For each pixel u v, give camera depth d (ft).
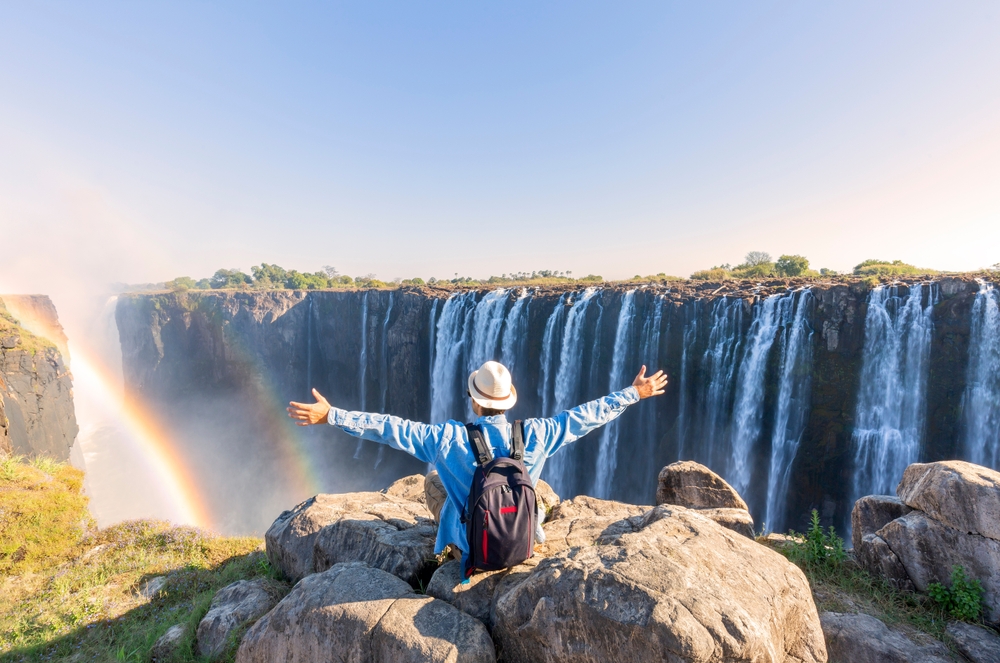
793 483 88.02
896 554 13.88
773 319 85.92
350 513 17.17
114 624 16.65
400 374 150.10
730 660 7.18
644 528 10.37
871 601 13.33
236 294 186.70
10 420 68.59
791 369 84.94
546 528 14.11
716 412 94.32
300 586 10.46
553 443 9.61
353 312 164.14
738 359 90.02
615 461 111.45
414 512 17.83
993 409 69.21
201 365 201.98
